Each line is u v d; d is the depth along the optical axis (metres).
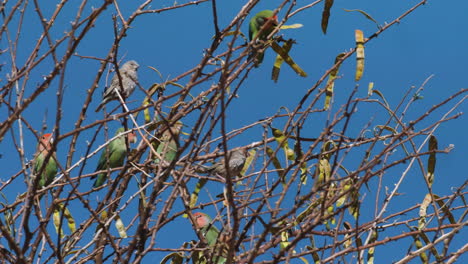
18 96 8.77
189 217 11.03
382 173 9.98
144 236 10.67
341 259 9.45
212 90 10.50
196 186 11.69
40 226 9.47
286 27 10.75
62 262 9.42
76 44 8.44
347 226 10.65
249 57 10.02
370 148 9.27
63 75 8.00
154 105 9.34
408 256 9.02
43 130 8.72
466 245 8.78
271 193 9.47
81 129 9.00
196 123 9.28
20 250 8.68
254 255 8.66
